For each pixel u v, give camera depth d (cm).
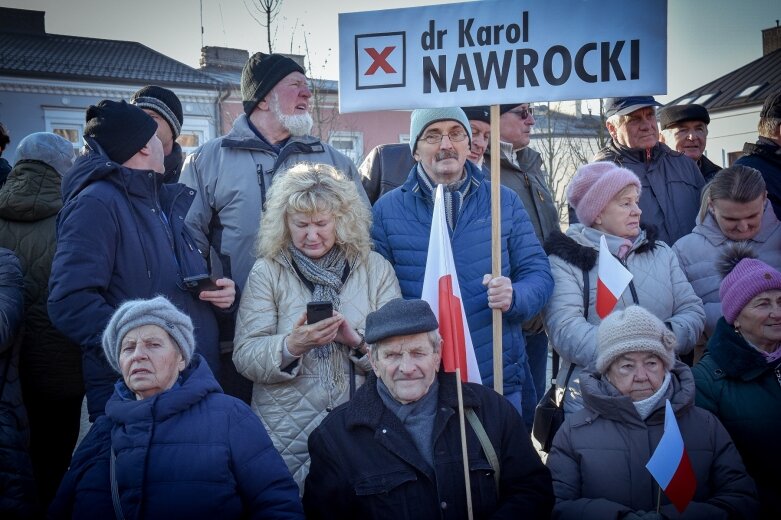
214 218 415
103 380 321
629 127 491
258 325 341
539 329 458
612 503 291
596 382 317
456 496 275
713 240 407
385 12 339
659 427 305
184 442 276
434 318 285
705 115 580
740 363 329
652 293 372
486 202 387
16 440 336
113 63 2381
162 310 289
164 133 465
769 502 319
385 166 512
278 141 428
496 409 293
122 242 334
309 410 334
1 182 527
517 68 331
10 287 352
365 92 342
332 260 353
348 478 276
